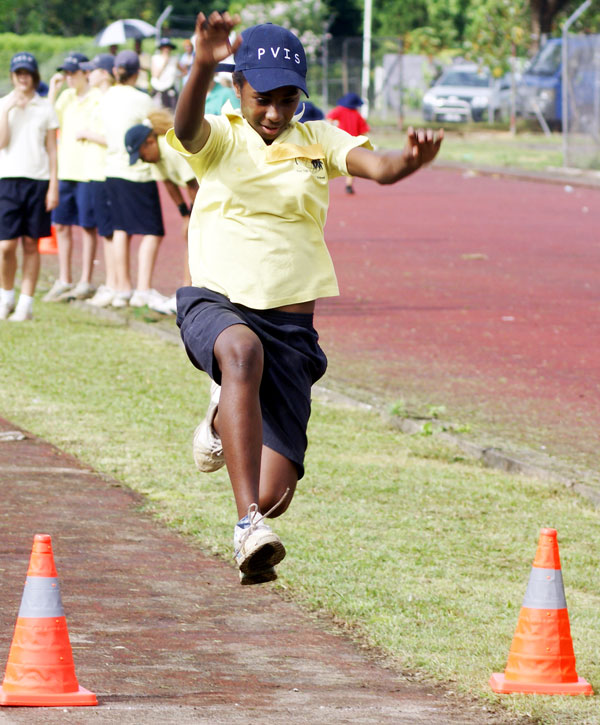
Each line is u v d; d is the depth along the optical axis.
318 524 18.45
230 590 15.68
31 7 164.50
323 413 25.45
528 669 12.82
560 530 18.88
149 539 17.53
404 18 175.75
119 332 33.00
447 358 30.69
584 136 84.88
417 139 11.83
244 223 12.48
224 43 11.42
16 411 24.20
